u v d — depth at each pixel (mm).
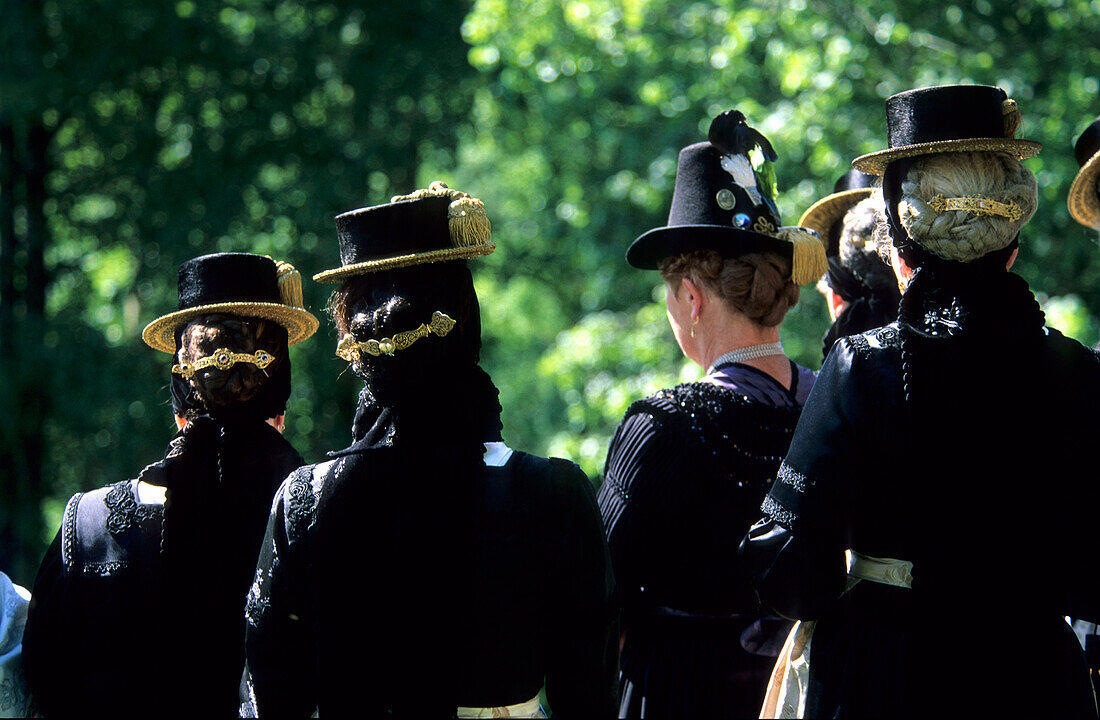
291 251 36781
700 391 7477
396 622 5582
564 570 5773
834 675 6004
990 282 5848
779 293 7691
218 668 6840
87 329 34094
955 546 5695
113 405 33031
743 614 7336
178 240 34094
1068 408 5801
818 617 6031
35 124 34156
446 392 5809
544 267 43750
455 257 5809
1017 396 5723
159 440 33594
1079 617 6020
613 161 32656
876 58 22250
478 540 5668
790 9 22203
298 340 8141
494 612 5645
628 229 31938
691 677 7348
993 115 5871
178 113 35469
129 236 35812
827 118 21672
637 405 7586
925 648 5754
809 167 23734
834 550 5863
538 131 35844
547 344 47062
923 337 5789
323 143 36531
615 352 25812
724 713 7281
